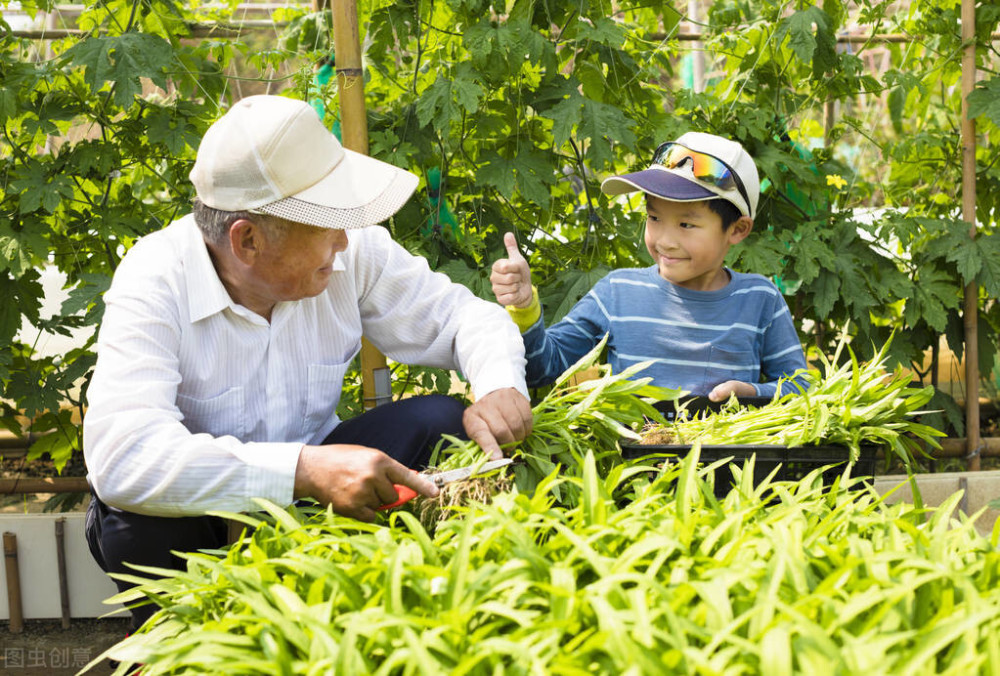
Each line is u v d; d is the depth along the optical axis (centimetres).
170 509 171
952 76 338
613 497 179
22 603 268
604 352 260
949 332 323
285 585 134
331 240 183
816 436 188
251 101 180
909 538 139
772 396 234
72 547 267
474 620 121
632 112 312
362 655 114
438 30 300
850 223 313
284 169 174
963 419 352
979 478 275
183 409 197
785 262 298
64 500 311
